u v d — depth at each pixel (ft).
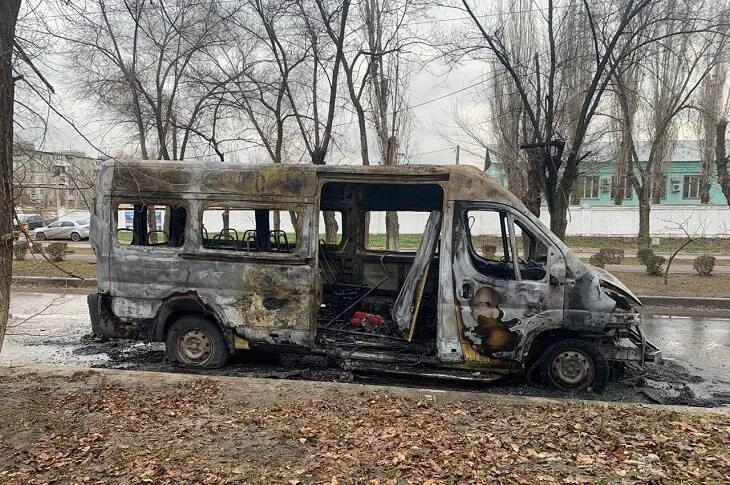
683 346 28.63
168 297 22.99
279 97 49.60
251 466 12.48
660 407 16.99
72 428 14.66
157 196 22.94
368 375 22.59
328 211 28.78
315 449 13.38
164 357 25.30
